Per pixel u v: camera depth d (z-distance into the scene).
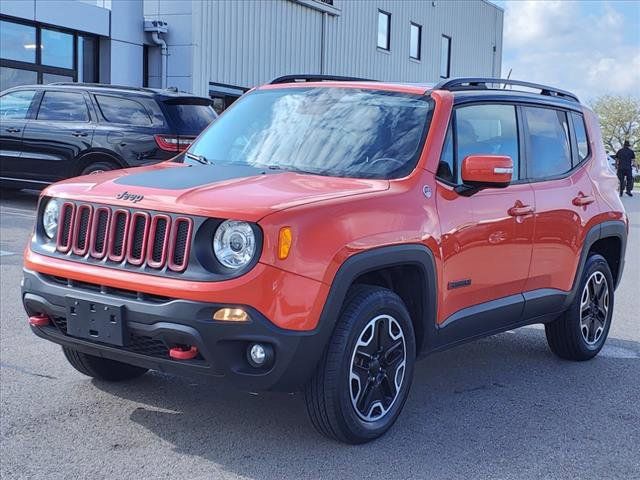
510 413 4.79
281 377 3.69
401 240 4.11
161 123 11.98
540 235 5.27
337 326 3.91
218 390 4.92
